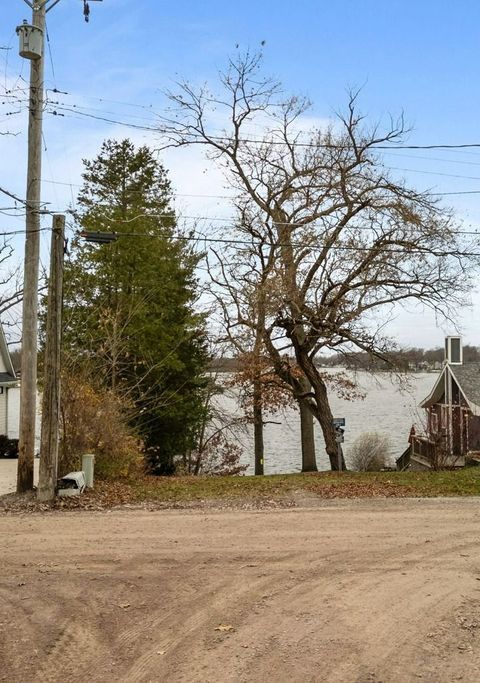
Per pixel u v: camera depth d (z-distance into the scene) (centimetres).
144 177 3353
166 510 1209
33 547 930
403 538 978
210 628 618
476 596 709
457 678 507
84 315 2477
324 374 3002
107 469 1605
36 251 1423
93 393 1698
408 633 602
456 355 3384
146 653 561
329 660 542
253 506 1243
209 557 871
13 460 2497
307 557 871
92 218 2744
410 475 1714
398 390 2734
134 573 799
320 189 2309
